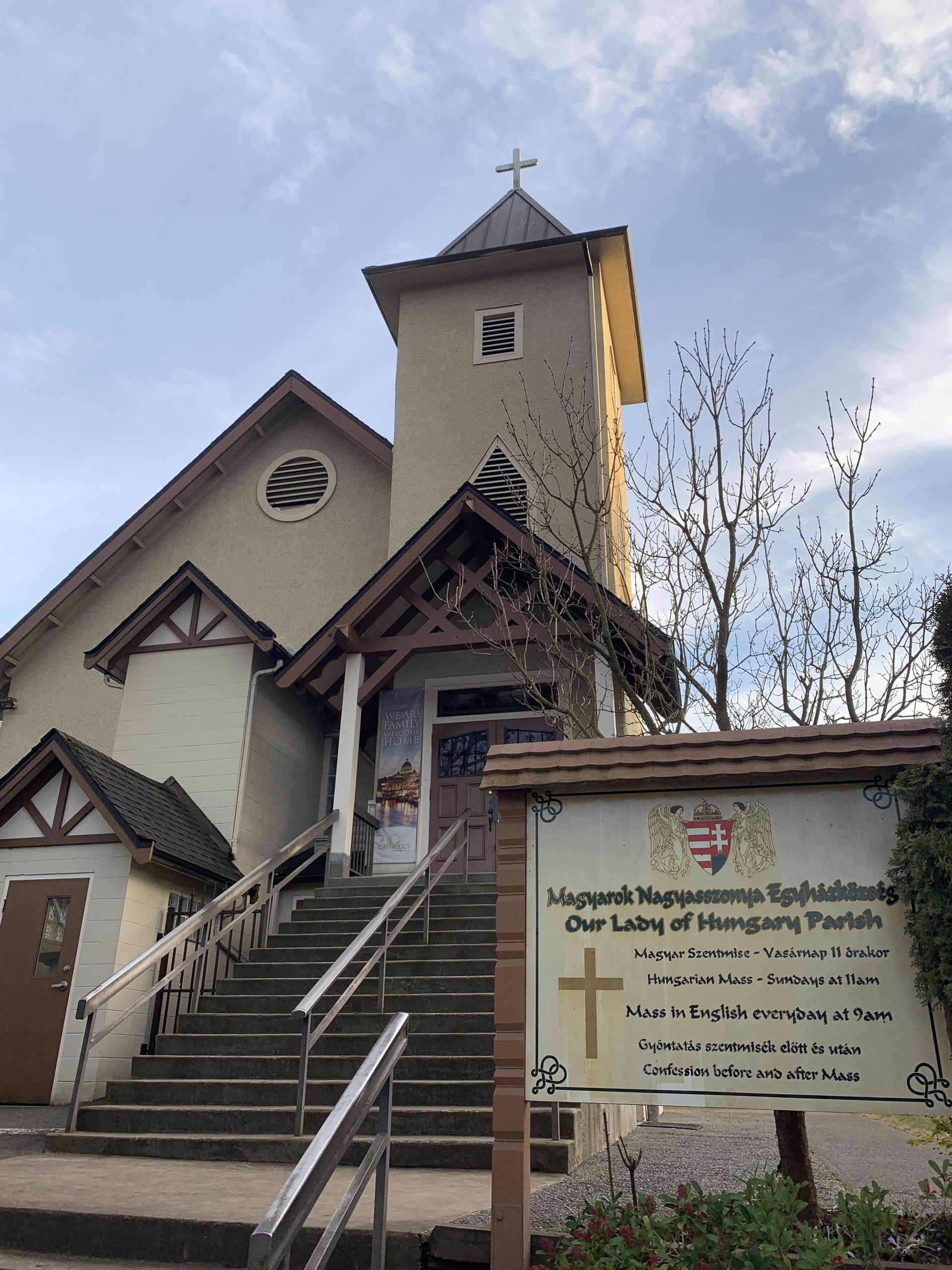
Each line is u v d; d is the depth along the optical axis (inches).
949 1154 179.8
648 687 345.4
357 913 445.7
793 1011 162.9
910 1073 155.9
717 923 170.4
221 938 397.1
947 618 167.8
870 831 169.9
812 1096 157.4
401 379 694.5
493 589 513.7
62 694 681.0
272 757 579.5
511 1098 165.8
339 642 518.0
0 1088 397.4
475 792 561.9
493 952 385.1
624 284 726.5
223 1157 269.6
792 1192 159.2
